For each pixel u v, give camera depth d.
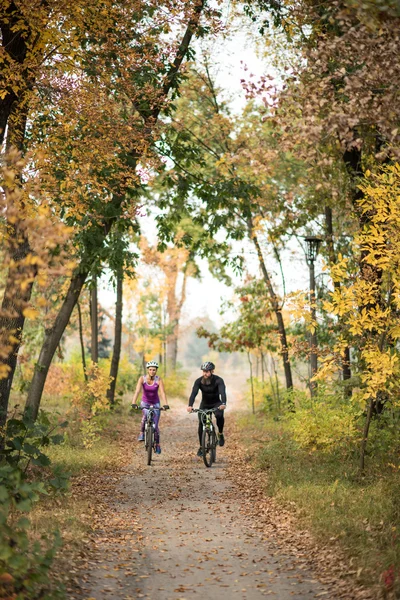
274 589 6.51
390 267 10.84
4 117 10.75
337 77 9.70
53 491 10.02
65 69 11.52
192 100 24.53
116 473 13.52
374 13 7.23
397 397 11.47
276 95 9.79
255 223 21.89
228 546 8.12
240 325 24.53
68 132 11.71
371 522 8.38
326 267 11.52
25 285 5.97
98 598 6.20
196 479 13.06
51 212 10.87
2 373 6.26
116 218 15.68
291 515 9.34
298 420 13.80
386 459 12.18
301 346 14.38
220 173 19.00
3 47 10.25
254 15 15.28
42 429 10.03
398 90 9.17
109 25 11.80
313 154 9.91
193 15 12.66
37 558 6.01
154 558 7.59
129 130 12.36
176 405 36.47
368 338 11.77
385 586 6.02
